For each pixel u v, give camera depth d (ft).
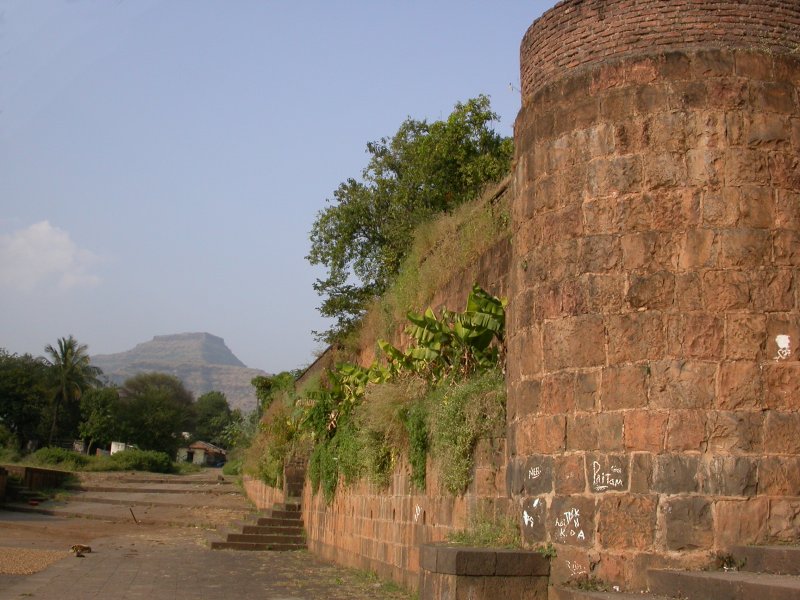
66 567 51.67
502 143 88.79
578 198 29.45
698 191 27.94
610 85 29.50
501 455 33.65
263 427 108.78
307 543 72.64
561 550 27.78
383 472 48.39
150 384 361.10
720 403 26.68
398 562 45.55
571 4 31.19
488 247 44.50
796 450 26.37
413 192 90.48
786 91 28.66
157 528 93.61
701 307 27.32
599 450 27.61
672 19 29.43
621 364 27.71
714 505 26.09
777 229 27.71
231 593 42.75
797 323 27.20
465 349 40.70
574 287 28.99
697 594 23.29
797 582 21.15
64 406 274.98
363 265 94.73
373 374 53.98
